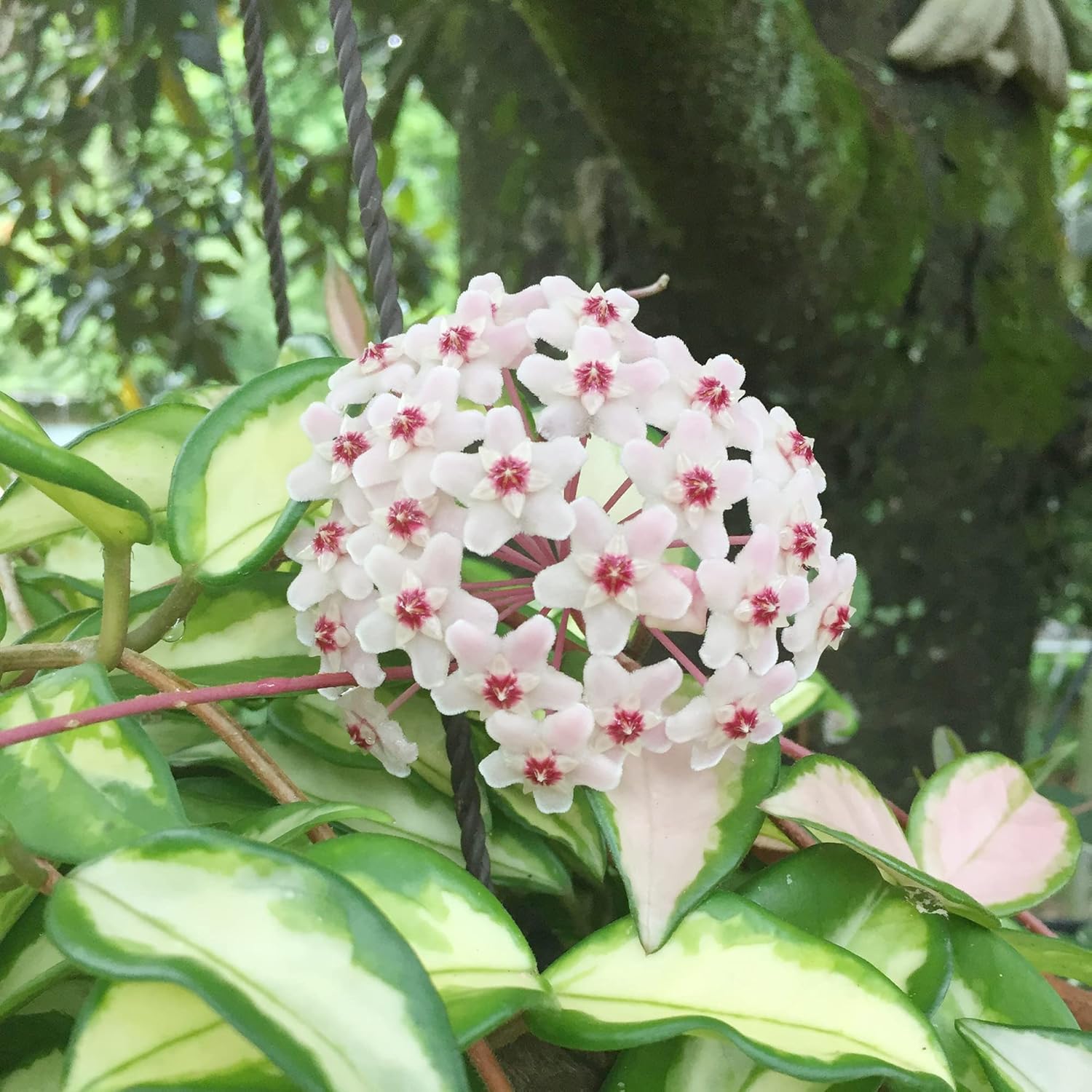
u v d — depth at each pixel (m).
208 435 0.14
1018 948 0.14
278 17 0.44
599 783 0.13
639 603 0.13
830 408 0.31
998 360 0.31
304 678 0.13
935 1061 0.11
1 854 0.11
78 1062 0.10
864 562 0.32
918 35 0.31
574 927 0.16
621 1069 0.12
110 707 0.12
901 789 0.33
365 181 0.14
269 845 0.11
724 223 0.28
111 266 0.53
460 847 0.14
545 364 0.13
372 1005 0.10
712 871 0.13
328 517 0.17
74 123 0.48
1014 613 0.33
